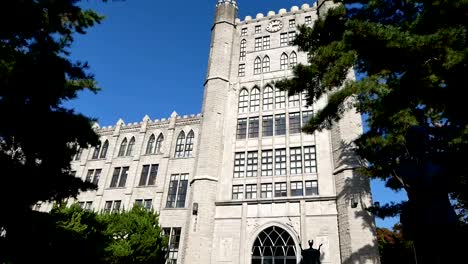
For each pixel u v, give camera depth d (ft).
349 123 85.76
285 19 120.47
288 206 82.94
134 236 74.49
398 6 49.96
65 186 42.09
